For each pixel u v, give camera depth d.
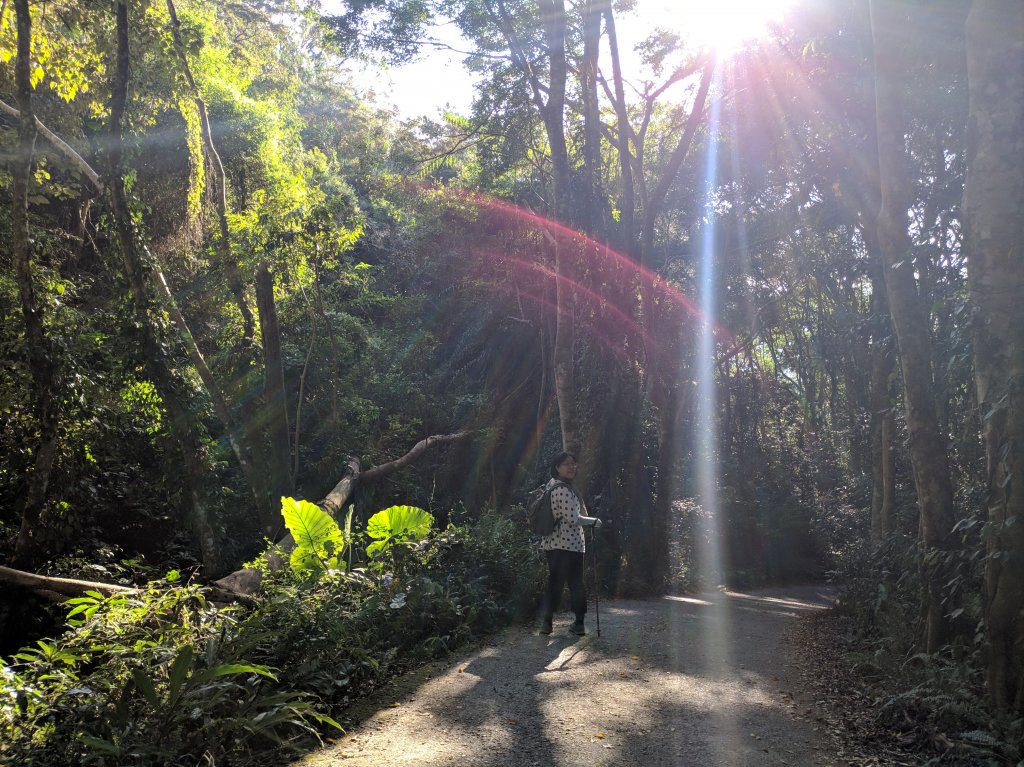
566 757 4.23
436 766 4.08
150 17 10.91
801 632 8.82
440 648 6.79
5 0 9.31
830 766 4.12
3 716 3.99
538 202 19.61
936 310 6.15
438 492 18.25
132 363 9.83
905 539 8.46
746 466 25.19
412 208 21.75
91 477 9.88
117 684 4.50
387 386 18.66
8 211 10.34
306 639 5.48
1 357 8.80
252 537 12.43
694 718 4.93
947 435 7.16
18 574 6.73
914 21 8.01
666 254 17.88
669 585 14.38
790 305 22.52
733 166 15.99
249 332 13.67
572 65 16.72
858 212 11.89
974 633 5.68
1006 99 4.72
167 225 15.11
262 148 17.16
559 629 7.92
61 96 11.09
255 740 4.53
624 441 14.72
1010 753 3.97
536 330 20.56
